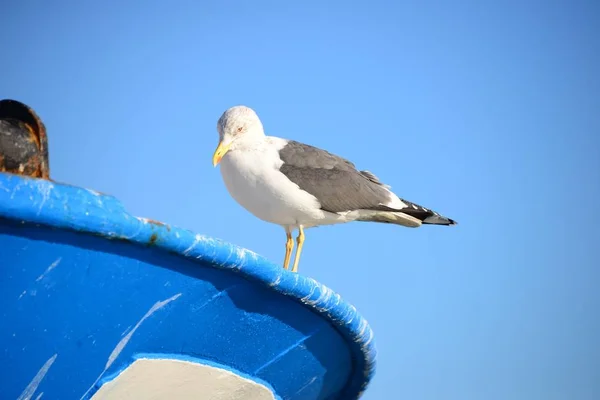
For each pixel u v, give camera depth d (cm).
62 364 592
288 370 785
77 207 533
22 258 539
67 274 560
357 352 830
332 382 884
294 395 845
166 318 631
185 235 582
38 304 560
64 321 575
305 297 693
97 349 603
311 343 771
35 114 616
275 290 670
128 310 601
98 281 574
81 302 575
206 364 694
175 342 654
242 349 714
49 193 525
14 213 514
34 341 571
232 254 615
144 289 599
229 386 731
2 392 582
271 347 738
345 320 749
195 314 648
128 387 644
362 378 895
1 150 591
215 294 644
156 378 659
